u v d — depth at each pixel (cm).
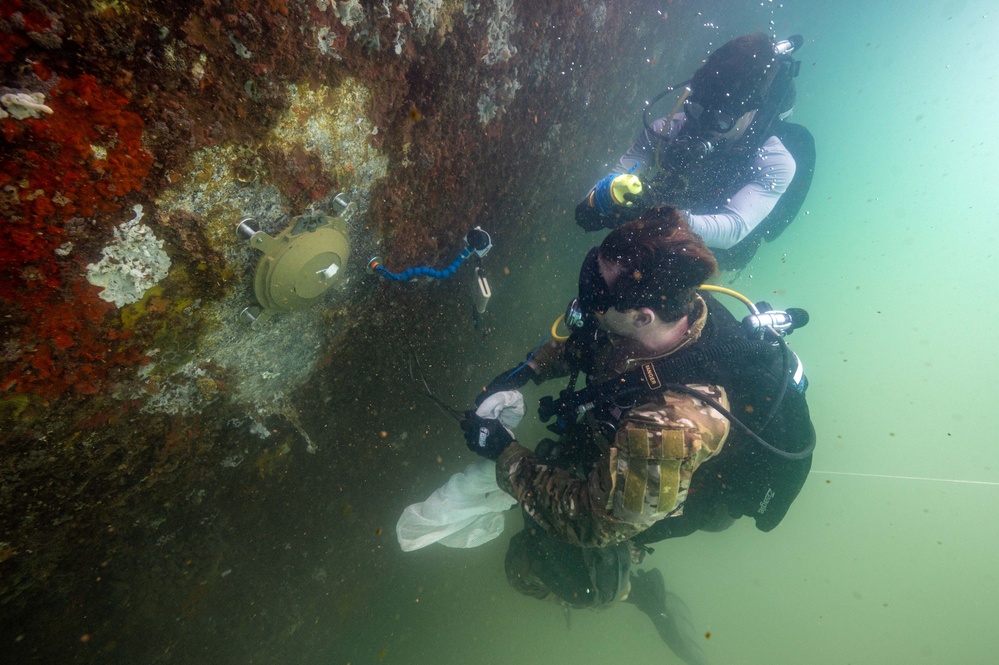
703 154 222
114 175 82
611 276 107
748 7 475
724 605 505
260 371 149
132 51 77
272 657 215
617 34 263
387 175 145
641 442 103
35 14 66
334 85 113
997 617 471
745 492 154
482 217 215
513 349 317
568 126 254
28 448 103
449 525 203
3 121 68
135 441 124
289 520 197
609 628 448
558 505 126
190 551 166
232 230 108
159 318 107
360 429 211
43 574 130
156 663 170
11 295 80
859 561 530
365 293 171
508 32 167
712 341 125
